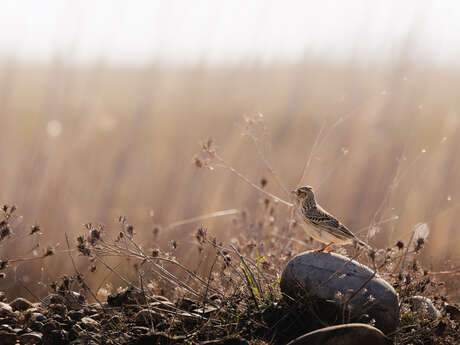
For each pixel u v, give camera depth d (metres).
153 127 20.47
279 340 6.98
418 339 7.15
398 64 18.42
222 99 22.67
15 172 14.91
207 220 13.41
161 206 14.27
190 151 17.95
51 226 13.19
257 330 7.16
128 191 15.50
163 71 22.97
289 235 9.86
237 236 10.58
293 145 17.95
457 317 7.88
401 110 17.42
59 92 19.48
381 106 17.28
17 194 13.89
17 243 9.90
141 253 8.40
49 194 14.01
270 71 23.91
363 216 13.59
